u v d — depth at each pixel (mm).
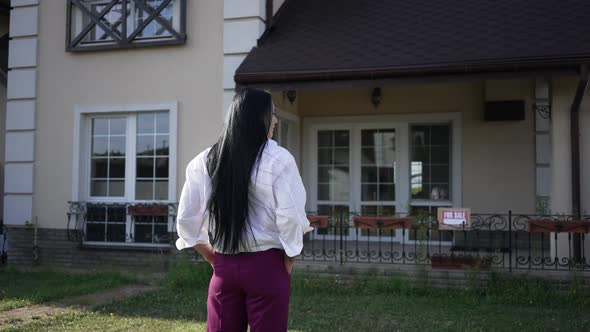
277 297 2152
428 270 6012
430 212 8289
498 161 7895
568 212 6172
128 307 5375
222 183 2207
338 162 8727
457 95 8117
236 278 2162
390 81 6176
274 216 2193
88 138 7887
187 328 4582
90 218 7727
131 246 7402
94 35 7863
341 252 6375
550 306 5383
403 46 6496
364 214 8547
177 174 7367
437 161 8328
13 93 8055
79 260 7684
